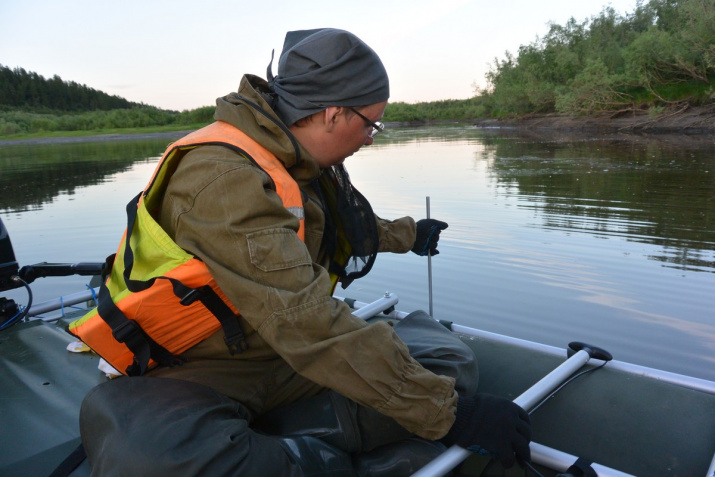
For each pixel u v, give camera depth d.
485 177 9.15
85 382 1.60
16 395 1.53
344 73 1.21
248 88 1.24
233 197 1.06
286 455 1.10
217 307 1.14
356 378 1.07
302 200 1.26
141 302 1.08
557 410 1.51
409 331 1.66
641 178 8.35
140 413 1.04
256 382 1.28
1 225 1.99
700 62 18.75
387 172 10.23
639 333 3.01
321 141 1.28
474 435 1.14
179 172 1.12
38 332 1.97
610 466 1.30
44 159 16.77
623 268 4.11
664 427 1.42
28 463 1.25
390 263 4.46
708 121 17.14
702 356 2.73
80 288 3.93
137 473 0.96
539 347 1.89
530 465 1.16
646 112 19.88
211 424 1.05
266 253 1.04
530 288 3.75
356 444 1.28
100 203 7.57
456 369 1.43
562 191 7.52
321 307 1.05
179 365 1.22
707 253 4.41
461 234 5.28
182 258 1.08
